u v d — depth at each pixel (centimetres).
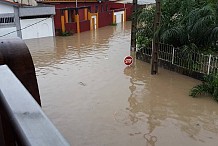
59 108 846
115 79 1106
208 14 1069
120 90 990
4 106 88
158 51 1153
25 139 64
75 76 1147
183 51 1098
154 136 689
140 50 1376
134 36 1560
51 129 68
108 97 928
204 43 1123
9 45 244
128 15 2959
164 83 1055
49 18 2084
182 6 1222
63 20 2158
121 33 2217
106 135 693
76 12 2317
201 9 1074
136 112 820
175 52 1163
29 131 67
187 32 1127
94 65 1312
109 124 747
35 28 2039
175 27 1134
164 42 1204
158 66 1256
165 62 1214
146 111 827
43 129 68
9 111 80
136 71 1208
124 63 1324
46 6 2023
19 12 1922
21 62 241
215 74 947
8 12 1903
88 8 2514
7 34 1930
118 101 895
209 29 1069
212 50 1129
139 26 1492
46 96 936
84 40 1958
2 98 90
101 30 2391
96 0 2591
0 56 234
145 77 1127
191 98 907
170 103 878
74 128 727
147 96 936
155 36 1108
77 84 1050
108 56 1480
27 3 2053
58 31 2156
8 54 238
